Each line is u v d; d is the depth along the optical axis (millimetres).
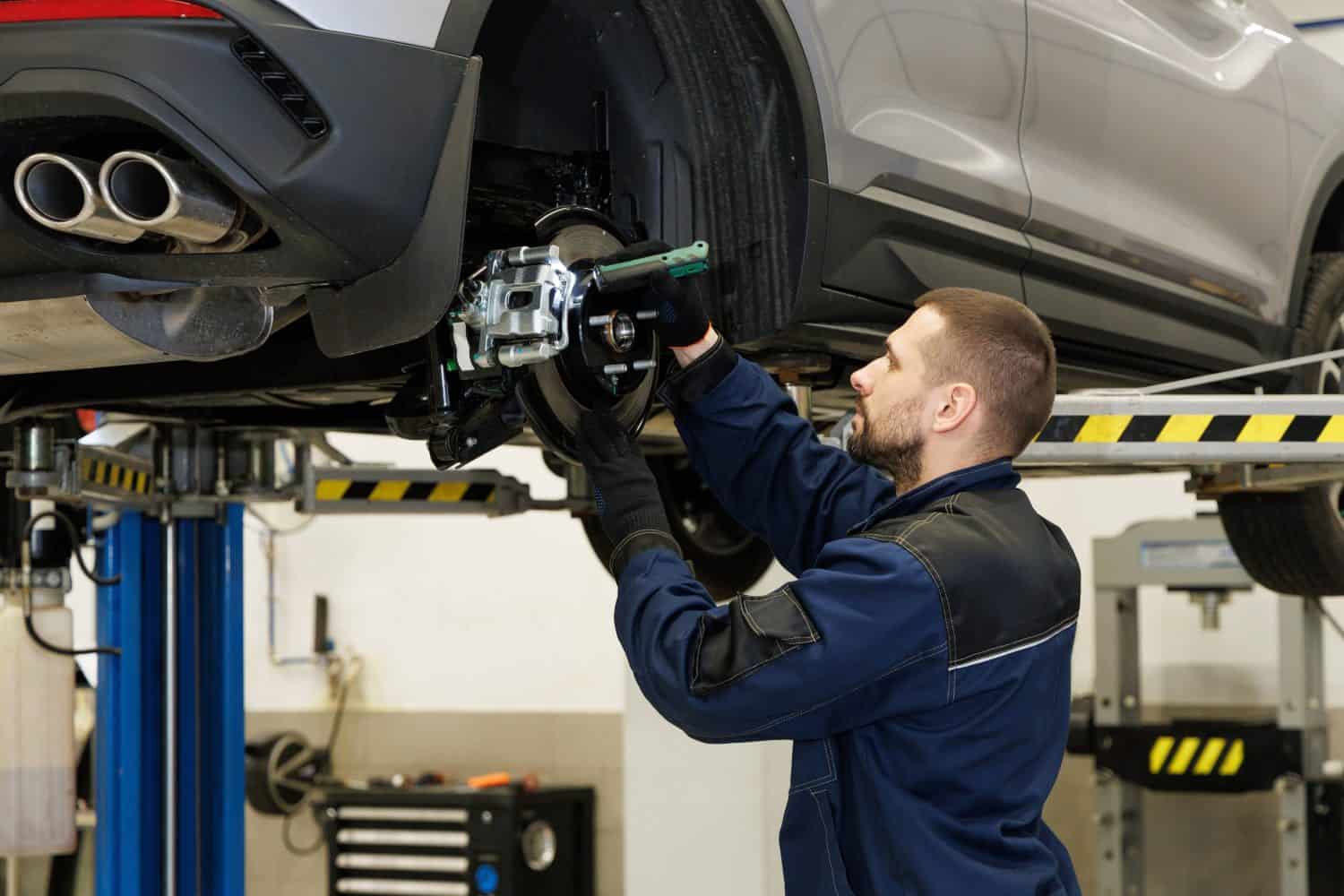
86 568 2617
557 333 1605
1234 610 5461
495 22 1854
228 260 1509
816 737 1579
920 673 1535
